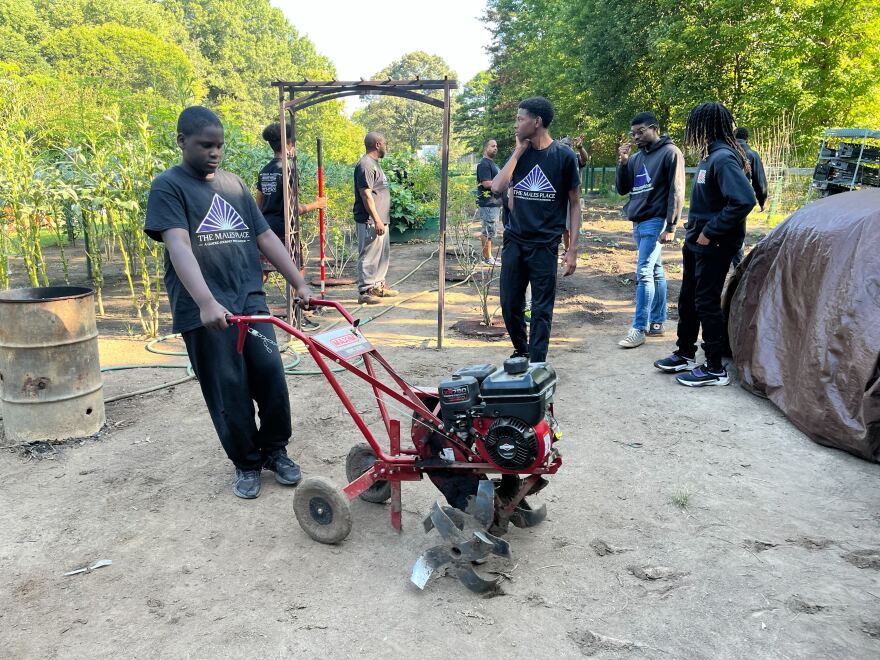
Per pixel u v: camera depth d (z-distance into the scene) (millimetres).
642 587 2936
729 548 3215
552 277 5418
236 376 3715
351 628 2715
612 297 9125
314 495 3295
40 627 2756
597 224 18219
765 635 2600
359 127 74250
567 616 2754
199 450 4531
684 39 23578
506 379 2984
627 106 29703
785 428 4656
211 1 100625
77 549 3350
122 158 7359
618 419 4879
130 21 82750
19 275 11047
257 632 2699
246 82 102688
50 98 11266
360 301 9109
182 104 8562
